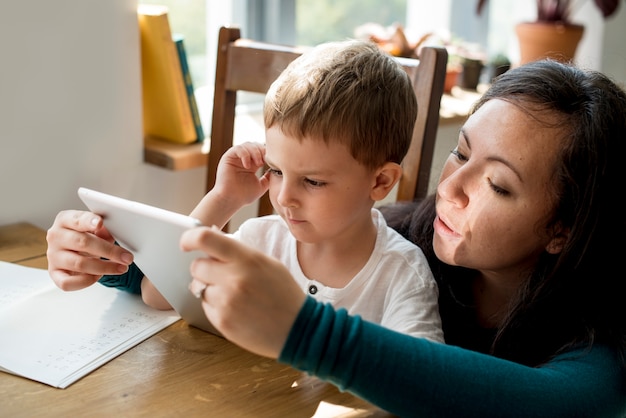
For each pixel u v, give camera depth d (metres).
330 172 0.91
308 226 0.94
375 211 1.09
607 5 2.50
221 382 0.86
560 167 0.86
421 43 2.12
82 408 0.80
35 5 1.36
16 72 1.36
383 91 0.94
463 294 1.06
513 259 0.92
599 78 0.92
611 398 0.81
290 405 0.82
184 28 1.90
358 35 2.18
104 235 0.94
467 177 0.91
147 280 1.02
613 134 0.87
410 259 1.02
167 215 0.75
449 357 0.76
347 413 0.80
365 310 1.02
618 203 0.89
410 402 0.73
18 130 1.39
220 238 0.70
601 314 0.89
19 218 1.44
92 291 1.07
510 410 0.74
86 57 1.46
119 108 1.54
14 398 0.81
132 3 1.50
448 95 2.26
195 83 1.97
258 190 1.13
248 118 1.97
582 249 0.88
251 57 1.44
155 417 0.79
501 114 0.89
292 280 0.73
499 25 2.84
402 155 1.01
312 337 0.71
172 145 1.64
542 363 0.90
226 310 0.70
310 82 0.91
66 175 1.49
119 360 0.90
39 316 0.98
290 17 2.09
